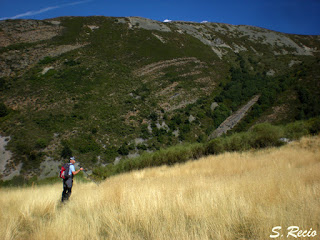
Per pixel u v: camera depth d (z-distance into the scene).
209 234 2.87
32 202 4.95
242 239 2.70
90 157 38.38
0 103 46.44
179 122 50.66
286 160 10.38
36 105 49.91
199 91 66.00
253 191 4.30
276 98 55.97
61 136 41.84
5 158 35.72
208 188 5.13
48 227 3.36
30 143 38.69
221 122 54.22
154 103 56.72
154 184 6.80
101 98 56.03
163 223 3.38
